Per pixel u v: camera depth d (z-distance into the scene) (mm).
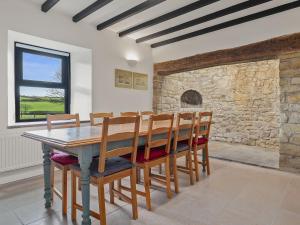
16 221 1881
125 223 1867
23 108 3465
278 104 5113
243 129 5711
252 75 5504
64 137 1774
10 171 2840
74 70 4051
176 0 3045
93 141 1652
